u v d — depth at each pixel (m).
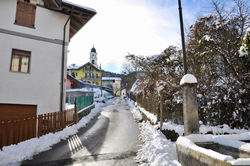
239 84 5.58
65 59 10.98
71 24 13.26
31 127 7.01
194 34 7.37
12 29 9.45
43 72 10.00
